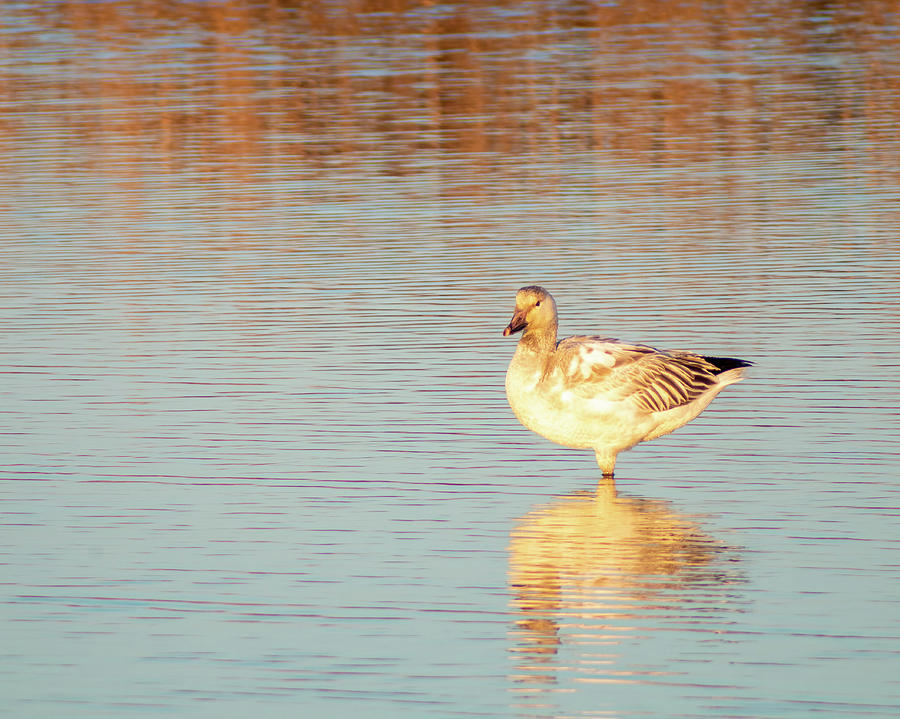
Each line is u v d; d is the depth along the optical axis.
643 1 49.16
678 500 11.75
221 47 41.78
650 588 9.95
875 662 8.74
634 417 12.01
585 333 16.41
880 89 33.31
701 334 16.28
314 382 15.11
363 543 10.90
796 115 30.66
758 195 23.81
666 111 31.52
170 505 11.75
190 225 22.94
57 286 19.39
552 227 22.11
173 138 30.03
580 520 11.33
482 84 35.12
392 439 13.40
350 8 48.59
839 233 21.08
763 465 12.50
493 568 10.36
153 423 13.88
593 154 27.58
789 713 8.16
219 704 8.45
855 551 10.52
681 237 21.20
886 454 12.60
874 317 16.83
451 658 8.95
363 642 9.21
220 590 10.06
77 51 41.44
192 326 17.34
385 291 18.78
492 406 14.34
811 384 14.55
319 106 33.03
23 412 14.25
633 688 8.50
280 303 18.33
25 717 8.31
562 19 45.72
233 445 13.23
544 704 8.34
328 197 24.72
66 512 11.61
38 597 9.98
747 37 41.84
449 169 26.67
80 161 28.06
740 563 10.35
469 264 20.05
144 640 9.30
